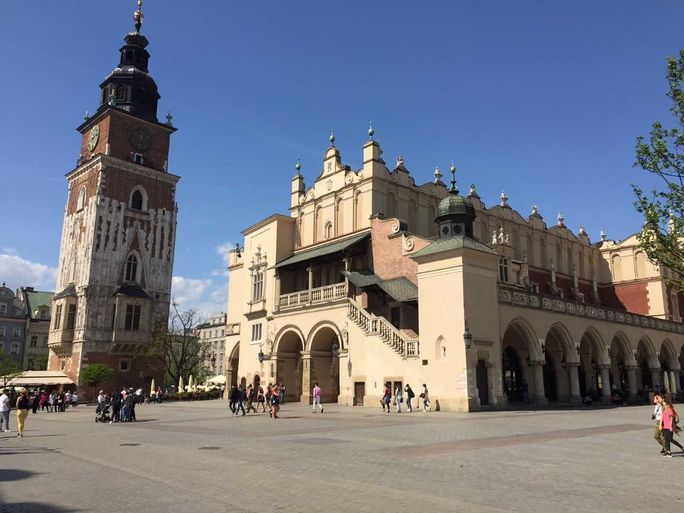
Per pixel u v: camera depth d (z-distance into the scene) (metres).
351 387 38.25
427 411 31.58
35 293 106.56
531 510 8.66
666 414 14.51
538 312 38.00
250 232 55.09
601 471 12.01
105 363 66.56
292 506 9.06
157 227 74.38
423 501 9.30
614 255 64.88
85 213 71.12
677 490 10.10
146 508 9.08
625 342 47.00
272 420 27.69
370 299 40.88
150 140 76.06
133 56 79.06
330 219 48.50
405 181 48.03
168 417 32.88
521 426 22.47
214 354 133.25
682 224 22.12
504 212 56.78
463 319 31.91
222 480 11.38
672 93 22.78
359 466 12.80
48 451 17.28
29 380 60.88
